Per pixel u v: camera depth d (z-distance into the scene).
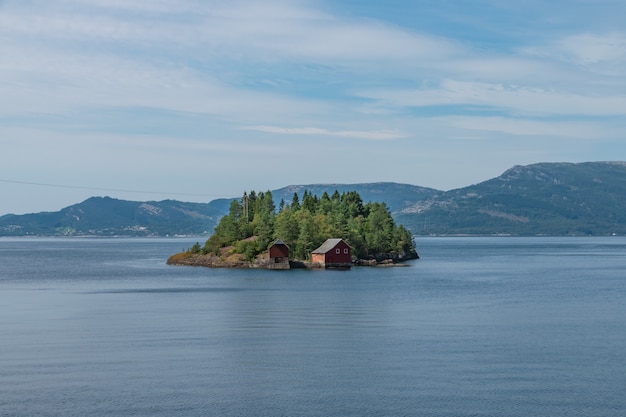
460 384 59.62
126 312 104.25
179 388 58.88
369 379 61.34
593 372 63.38
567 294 131.38
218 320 95.06
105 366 66.25
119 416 51.81
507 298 123.50
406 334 82.81
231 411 52.97
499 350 72.94
